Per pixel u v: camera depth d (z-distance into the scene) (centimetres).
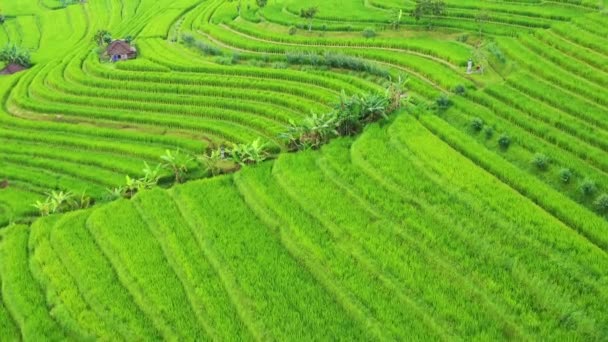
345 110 4112
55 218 3653
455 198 3178
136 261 3064
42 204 3894
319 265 2858
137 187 3975
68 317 2767
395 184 3353
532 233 2828
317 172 3628
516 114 4047
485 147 3769
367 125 4097
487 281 2595
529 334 2320
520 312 2438
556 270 2592
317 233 3072
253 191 3550
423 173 3450
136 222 3416
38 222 3603
